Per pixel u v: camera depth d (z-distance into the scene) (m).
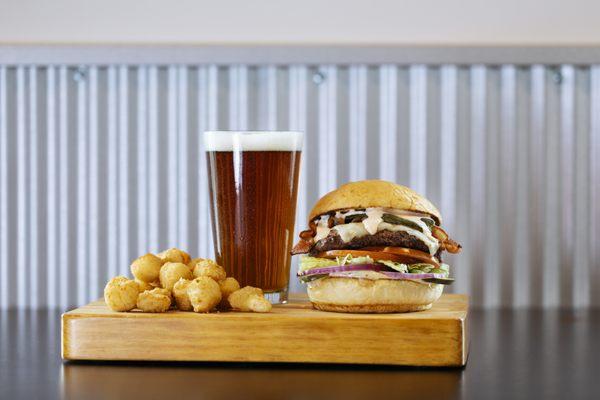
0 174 2.10
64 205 2.10
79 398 0.91
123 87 2.08
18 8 2.10
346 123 2.06
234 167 1.13
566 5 2.08
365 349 1.03
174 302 1.09
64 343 1.05
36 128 2.10
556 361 1.08
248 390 0.93
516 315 1.48
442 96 2.06
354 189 1.11
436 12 2.09
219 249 1.14
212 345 1.04
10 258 2.12
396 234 1.08
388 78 2.06
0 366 1.04
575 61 2.01
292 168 1.14
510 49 2.01
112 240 2.10
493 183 2.07
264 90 2.07
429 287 1.08
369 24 2.09
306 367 1.02
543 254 2.07
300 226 2.07
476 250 2.07
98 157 2.10
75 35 2.11
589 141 2.06
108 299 1.06
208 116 2.08
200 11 2.10
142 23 2.10
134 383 0.96
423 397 0.91
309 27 2.10
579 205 2.07
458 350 1.02
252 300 1.06
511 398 0.91
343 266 1.06
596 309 1.57
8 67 2.08
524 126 2.06
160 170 2.09
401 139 2.06
